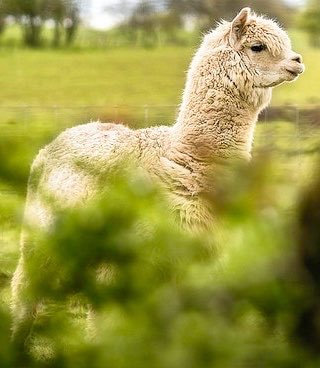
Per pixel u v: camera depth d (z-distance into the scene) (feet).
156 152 48.37
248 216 13.73
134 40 587.27
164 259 14.42
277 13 419.13
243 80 51.49
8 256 30.25
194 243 14.84
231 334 12.87
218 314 13.10
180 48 536.83
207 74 51.78
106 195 15.29
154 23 596.29
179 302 13.42
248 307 13.00
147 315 13.33
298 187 13.34
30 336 14.64
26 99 372.38
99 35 604.08
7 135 16.88
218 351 12.76
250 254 13.25
